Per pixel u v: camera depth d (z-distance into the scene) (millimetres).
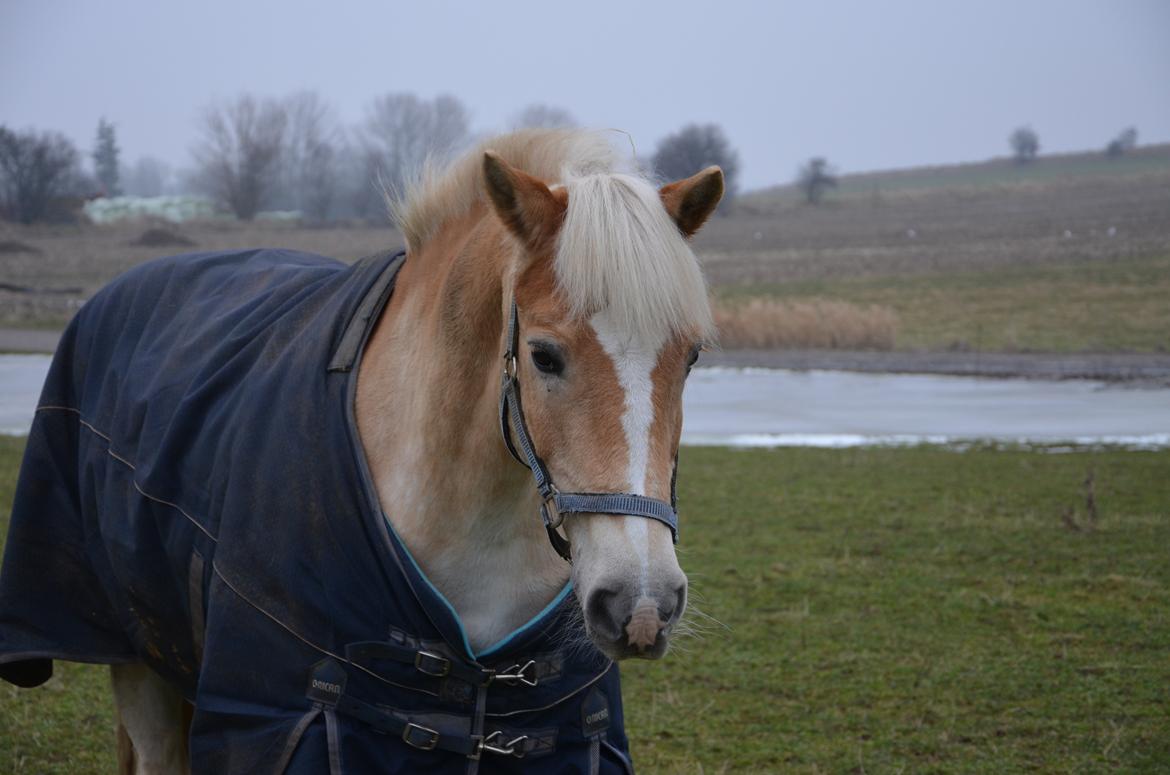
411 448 2619
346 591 2492
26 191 62594
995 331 25984
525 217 2373
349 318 2830
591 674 2656
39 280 38219
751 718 4688
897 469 10766
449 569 2588
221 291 3451
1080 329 26047
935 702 4844
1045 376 19094
